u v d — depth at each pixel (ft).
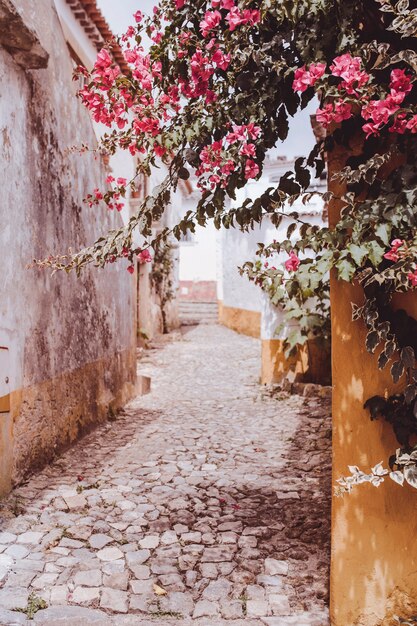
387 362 9.03
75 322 20.33
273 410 25.39
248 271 11.82
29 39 14.32
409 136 7.88
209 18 8.63
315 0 7.96
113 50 26.23
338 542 9.39
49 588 10.46
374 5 8.29
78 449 19.26
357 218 8.14
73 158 20.21
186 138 9.68
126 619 9.71
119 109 10.33
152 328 52.37
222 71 9.35
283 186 9.07
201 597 10.42
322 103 8.36
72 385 19.79
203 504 14.62
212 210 9.73
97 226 23.26
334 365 9.41
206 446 20.01
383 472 8.20
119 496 15.05
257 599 10.36
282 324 29.04
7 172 14.71
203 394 29.40
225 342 50.67
